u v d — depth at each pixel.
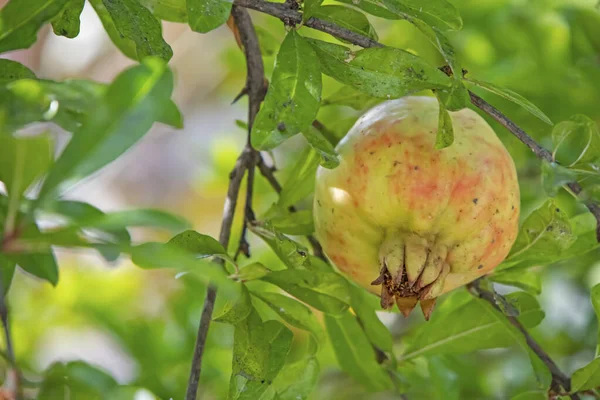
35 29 0.78
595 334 1.13
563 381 0.88
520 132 0.83
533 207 1.07
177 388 1.04
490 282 0.90
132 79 0.71
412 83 0.81
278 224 0.89
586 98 1.09
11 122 0.76
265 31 0.96
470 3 1.11
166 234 1.73
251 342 0.82
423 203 0.82
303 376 0.87
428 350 0.93
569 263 1.13
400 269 0.83
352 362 0.94
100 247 0.70
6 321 0.74
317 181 0.85
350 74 0.82
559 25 1.10
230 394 0.82
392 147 0.83
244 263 1.09
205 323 0.81
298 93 0.80
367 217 0.83
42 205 0.70
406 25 1.09
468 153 0.83
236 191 0.87
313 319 0.86
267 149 0.80
